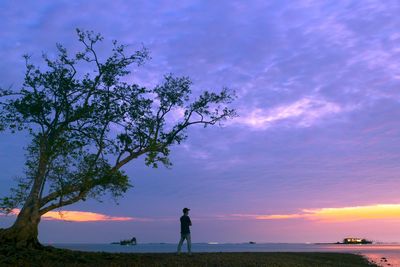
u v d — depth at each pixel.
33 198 23.38
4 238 22.17
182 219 25.22
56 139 23.62
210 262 21.59
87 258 21.53
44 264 18.73
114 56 24.88
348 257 40.31
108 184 24.75
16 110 23.89
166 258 22.78
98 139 24.47
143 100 24.94
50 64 24.30
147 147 25.12
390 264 42.34
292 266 23.28
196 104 25.95
